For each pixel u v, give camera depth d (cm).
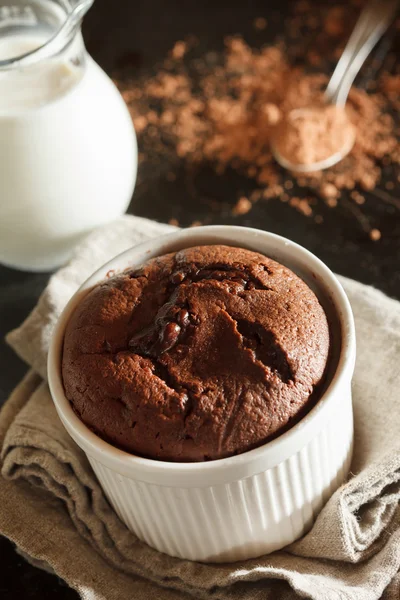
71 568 37
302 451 34
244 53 59
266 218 51
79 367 35
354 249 49
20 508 39
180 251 38
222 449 33
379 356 40
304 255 37
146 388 34
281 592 36
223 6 63
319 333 35
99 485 39
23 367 46
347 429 37
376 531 37
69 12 45
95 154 45
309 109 55
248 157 54
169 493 34
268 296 35
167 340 35
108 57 60
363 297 42
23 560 40
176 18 63
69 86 45
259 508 35
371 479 37
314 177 52
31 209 45
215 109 56
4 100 44
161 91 58
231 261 37
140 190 53
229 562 37
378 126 54
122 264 39
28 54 43
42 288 49
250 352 34
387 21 58
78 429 34
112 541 39
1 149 44
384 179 52
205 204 52
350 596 35
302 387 34
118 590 37
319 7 62
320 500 37
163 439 34
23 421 40
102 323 36
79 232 47
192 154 54
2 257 49
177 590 37
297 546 37
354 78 57
